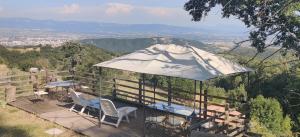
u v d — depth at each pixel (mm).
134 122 11695
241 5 14266
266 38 14352
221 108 14430
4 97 14375
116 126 11078
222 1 15133
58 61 34125
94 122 11641
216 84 24219
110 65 11359
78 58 27953
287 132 16797
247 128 12195
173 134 10383
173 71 9766
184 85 19484
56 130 10875
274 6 13086
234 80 22844
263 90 18781
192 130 8578
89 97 15078
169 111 11930
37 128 11062
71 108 13070
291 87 17500
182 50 11242
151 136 10281
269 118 16109
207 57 11000
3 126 11172
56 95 15523
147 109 13188
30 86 15891
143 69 10273
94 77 16828
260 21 14250
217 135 7648
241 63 14414
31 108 13305
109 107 11008
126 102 14633
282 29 13672
